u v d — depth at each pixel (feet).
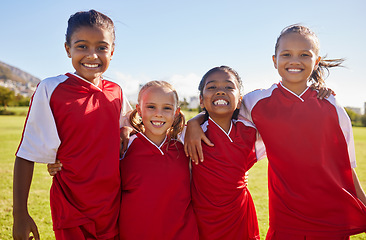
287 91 8.18
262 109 8.40
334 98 8.18
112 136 7.48
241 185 8.27
